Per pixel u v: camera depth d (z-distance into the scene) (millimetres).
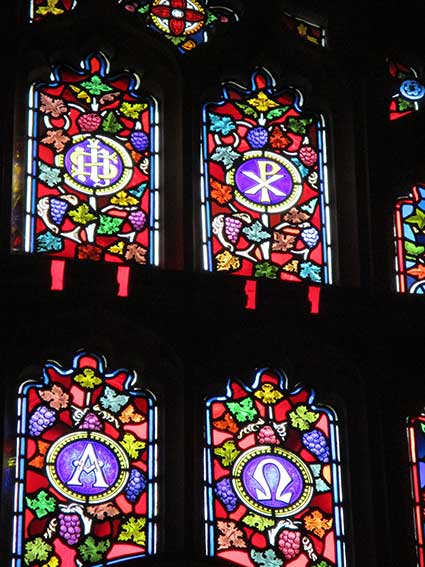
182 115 17422
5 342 16000
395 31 18609
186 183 17031
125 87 17719
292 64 18109
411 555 15656
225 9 18328
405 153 17719
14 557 15172
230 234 17031
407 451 16188
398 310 16844
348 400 16391
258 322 16531
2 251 16312
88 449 15742
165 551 15320
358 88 17969
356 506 15852
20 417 15773
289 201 17344
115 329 16281
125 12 17828
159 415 16016
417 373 16562
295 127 17828
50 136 17172
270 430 16125
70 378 16047
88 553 15297
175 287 16516
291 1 18438
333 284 16875
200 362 16219
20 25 17578
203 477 15750
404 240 17422
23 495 15438
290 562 15555
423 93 18312
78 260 16391
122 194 17047
